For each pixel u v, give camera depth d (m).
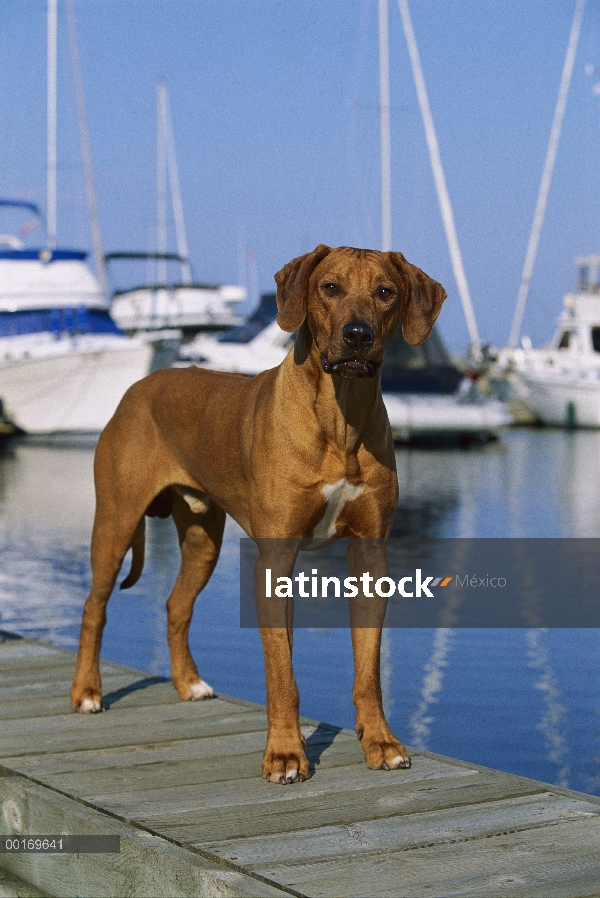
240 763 3.53
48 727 3.99
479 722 4.91
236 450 3.70
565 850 2.74
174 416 4.08
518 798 3.15
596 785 4.08
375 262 3.25
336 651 6.35
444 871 2.60
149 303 36.28
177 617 4.41
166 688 4.64
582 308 36.44
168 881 2.72
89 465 22.31
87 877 2.99
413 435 28.64
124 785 3.29
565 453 26.11
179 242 38.97
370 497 3.40
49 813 3.15
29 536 11.98
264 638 3.39
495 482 18.64
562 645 6.44
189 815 3.01
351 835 2.85
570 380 35.81
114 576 4.25
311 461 3.31
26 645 5.54
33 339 27.72
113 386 27.48
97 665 4.29
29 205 30.30
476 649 6.37
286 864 2.64
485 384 35.28
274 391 3.44
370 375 3.16
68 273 28.23
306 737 3.87
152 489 4.17
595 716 4.99
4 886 3.28
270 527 3.39
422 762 3.53
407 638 6.66
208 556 4.33
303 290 3.26
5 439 28.47
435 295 3.40
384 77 30.41
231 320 36.34
